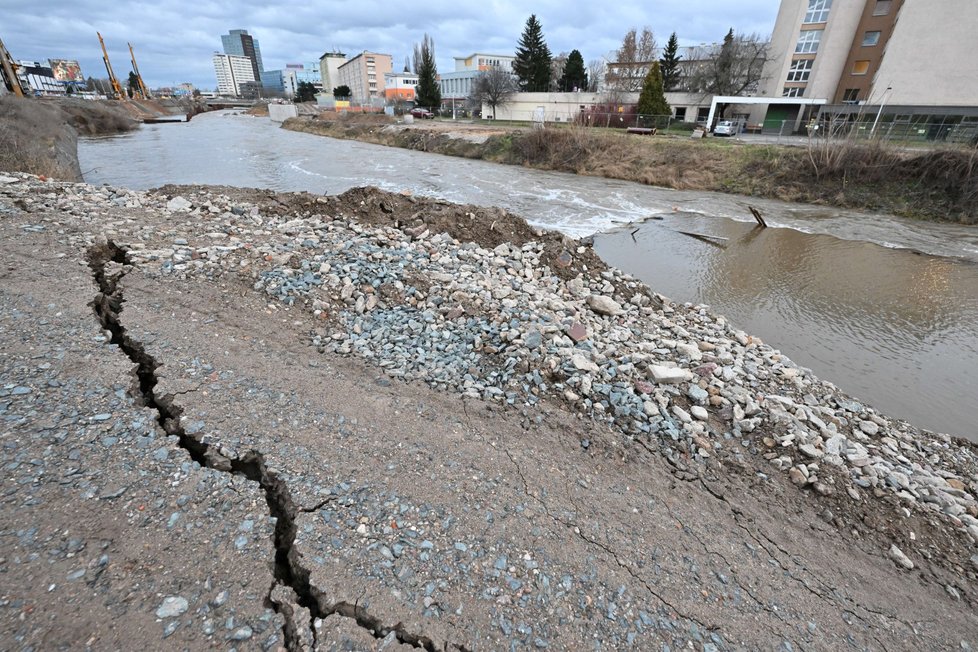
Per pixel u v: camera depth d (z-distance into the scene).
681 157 23.84
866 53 34.75
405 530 2.94
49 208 6.99
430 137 34.41
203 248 6.32
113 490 2.87
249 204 8.93
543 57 54.38
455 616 2.51
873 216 17.89
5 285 4.80
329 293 5.80
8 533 2.51
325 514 2.96
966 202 17.06
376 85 110.25
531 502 3.31
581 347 5.32
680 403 4.64
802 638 2.74
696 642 2.60
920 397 6.62
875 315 9.27
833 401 5.38
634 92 45.09
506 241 8.89
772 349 6.92
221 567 2.55
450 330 5.43
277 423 3.65
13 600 2.21
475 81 56.31
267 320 5.14
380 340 5.12
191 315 4.91
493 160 29.36
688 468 3.89
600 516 3.29
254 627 2.30
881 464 4.20
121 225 6.76
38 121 21.94
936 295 10.33
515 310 5.83
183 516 2.80
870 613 2.98
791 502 3.73
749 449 4.22
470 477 3.43
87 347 4.12
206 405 3.70
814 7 37.06
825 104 34.81
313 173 21.97
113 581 2.38
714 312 9.18
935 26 29.14
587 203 18.27
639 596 2.79
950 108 29.59
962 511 3.81
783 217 17.39
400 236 8.27
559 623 2.56
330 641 2.29
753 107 40.31
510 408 4.30
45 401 3.46
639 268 11.53
